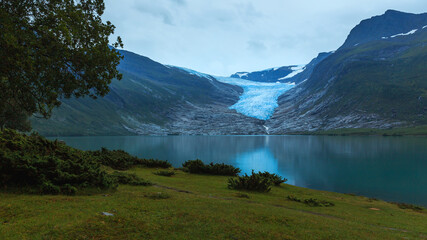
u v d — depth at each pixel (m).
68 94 16.45
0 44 12.70
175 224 8.09
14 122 49.09
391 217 14.08
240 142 137.12
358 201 20.20
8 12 14.48
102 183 12.72
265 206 12.51
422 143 114.88
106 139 152.38
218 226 8.26
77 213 8.22
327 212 13.41
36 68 13.88
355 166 56.09
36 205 8.80
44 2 15.73
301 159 68.19
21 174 11.16
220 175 26.91
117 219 7.97
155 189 14.95
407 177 44.19
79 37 15.41
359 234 9.19
